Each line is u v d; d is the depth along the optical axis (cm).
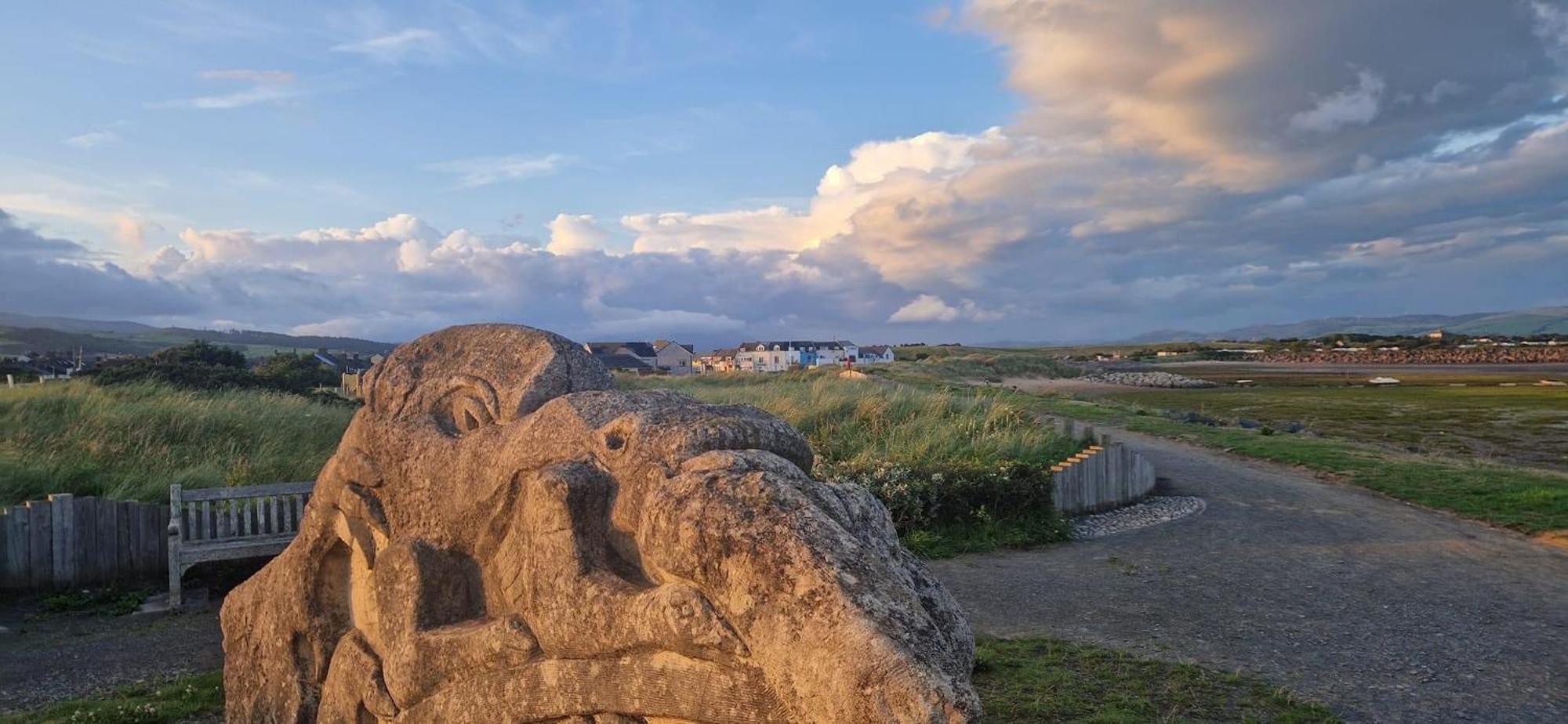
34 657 766
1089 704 578
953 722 274
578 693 365
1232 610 824
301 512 1021
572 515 388
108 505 992
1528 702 608
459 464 466
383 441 505
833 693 284
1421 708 594
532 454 432
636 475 390
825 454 1422
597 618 360
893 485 1142
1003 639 728
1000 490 1171
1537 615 812
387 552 464
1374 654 701
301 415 1659
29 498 1102
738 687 314
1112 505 1360
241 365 2842
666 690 336
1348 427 2950
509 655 395
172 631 846
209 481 1209
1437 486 1422
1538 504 1281
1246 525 1220
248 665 557
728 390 2155
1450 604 845
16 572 947
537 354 494
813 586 304
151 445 1360
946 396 1969
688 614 325
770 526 323
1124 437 2103
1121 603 849
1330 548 1084
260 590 556
